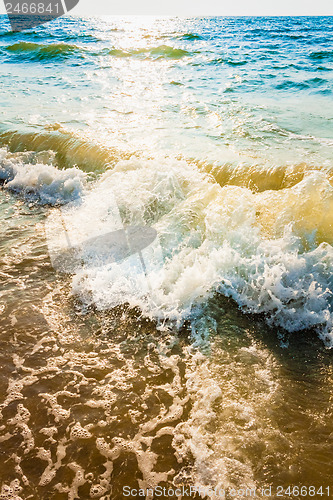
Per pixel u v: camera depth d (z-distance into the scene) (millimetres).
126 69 13359
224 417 2406
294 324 3182
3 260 3996
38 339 3041
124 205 4492
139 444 2252
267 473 2090
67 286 3607
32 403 2508
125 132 6758
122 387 2633
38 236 4395
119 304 3389
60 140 6387
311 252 3543
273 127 6855
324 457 2170
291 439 2271
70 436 2299
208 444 2242
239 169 5020
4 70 13453
